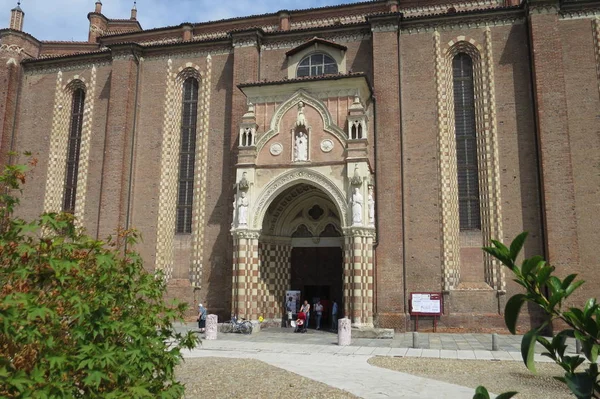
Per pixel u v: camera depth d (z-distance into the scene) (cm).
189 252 3609
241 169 3231
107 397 700
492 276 3094
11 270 687
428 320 3086
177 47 3888
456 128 3366
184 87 3906
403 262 3128
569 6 3259
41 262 717
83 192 3850
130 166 3741
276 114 3272
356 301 2878
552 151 3014
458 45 3425
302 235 3544
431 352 2219
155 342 843
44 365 652
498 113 3253
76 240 827
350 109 3136
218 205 3584
